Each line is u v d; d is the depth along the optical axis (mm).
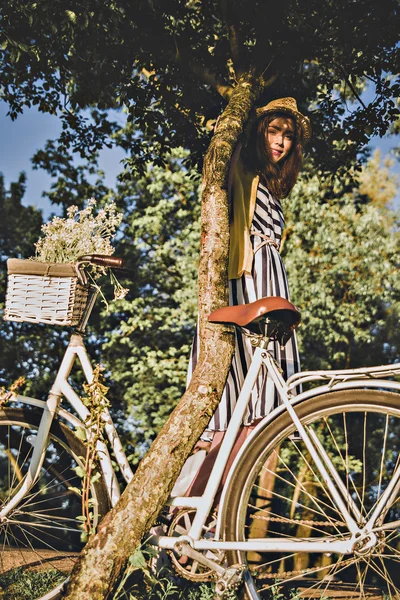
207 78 4898
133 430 15844
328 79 5887
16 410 2771
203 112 5656
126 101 5840
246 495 2438
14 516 2816
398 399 2299
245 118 3520
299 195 15109
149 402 15758
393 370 2305
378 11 4809
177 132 6023
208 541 2430
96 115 7207
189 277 16500
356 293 15750
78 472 2533
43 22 4508
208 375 2639
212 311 2805
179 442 2504
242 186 3414
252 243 3334
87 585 2268
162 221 17078
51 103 6434
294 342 3143
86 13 4465
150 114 5945
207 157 3193
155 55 5043
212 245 2947
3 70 5914
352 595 2922
